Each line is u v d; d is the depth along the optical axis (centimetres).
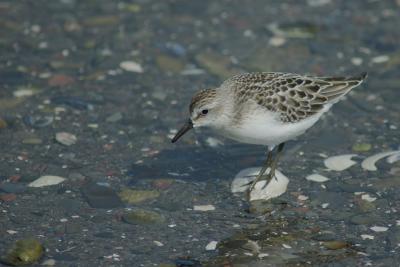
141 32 1753
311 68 1606
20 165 1281
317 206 1178
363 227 1120
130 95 1517
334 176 1257
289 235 1107
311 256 1055
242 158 1327
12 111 1445
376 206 1172
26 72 1588
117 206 1177
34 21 1797
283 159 1314
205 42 1714
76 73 1595
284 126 1160
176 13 1845
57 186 1226
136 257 1052
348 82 1206
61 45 1698
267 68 1603
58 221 1134
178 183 1245
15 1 1881
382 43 1698
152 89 1540
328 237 1097
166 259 1048
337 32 1748
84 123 1417
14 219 1136
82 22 1797
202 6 1873
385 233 1103
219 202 1195
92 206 1174
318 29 1758
